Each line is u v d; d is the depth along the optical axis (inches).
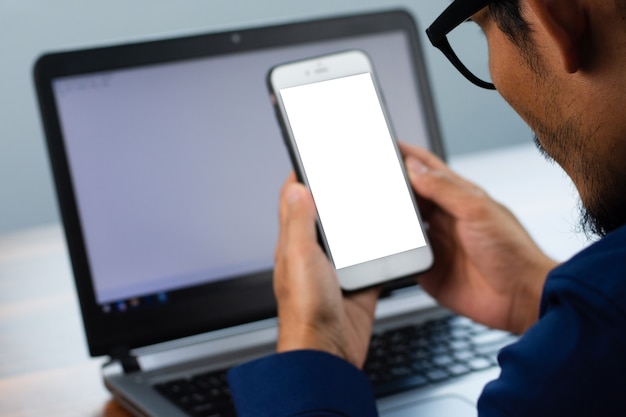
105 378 35.6
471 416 30.0
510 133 119.7
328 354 26.9
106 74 41.1
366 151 34.8
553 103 19.3
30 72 109.6
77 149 40.1
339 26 45.5
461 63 22.6
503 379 18.4
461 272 36.5
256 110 43.1
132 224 40.2
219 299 40.6
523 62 19.6
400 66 46.3
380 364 35.2
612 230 19.0
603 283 16.9
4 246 65.7
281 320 29.8
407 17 46.8
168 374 36.0
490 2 20.0
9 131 110.1
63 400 35.2
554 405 17.2
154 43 42.1
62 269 56.4
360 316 33.5
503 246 34.8
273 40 44.1
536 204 57.7
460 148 119.8
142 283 39.7
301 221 31.0
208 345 39.5
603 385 16.7
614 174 18.2
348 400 26.0
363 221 33.9
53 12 109.0
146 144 41.2
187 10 112.7
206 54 42.8
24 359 40.0
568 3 17.6
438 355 35.8
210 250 41.1
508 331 36.0
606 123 18.0
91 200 39.8
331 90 34.9
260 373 26.4
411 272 34.3
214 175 41.9
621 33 17.3
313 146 34.0
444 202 35.2
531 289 34.8
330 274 29.9
